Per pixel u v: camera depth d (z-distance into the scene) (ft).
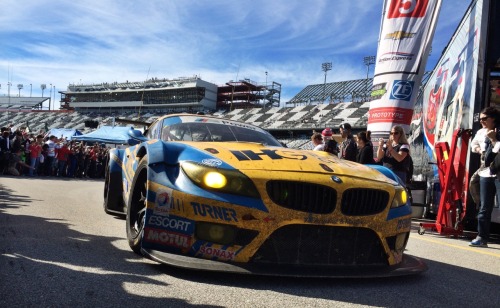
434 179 23.76
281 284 7.77
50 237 10.75
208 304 6.46
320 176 8.25
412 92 25.53
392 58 25.85
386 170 10.39
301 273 7.68
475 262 11.96
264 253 7.84
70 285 6.89
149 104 271.08
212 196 7.82
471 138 17.60
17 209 15.90
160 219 8.22
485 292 8.41
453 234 17.87
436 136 23.25
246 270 7.54
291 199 7.92
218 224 7.78
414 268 9.06
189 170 8.24
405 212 9.09
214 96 266.36
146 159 9.34
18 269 7.59
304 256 7.97
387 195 8.73
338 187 8.11
